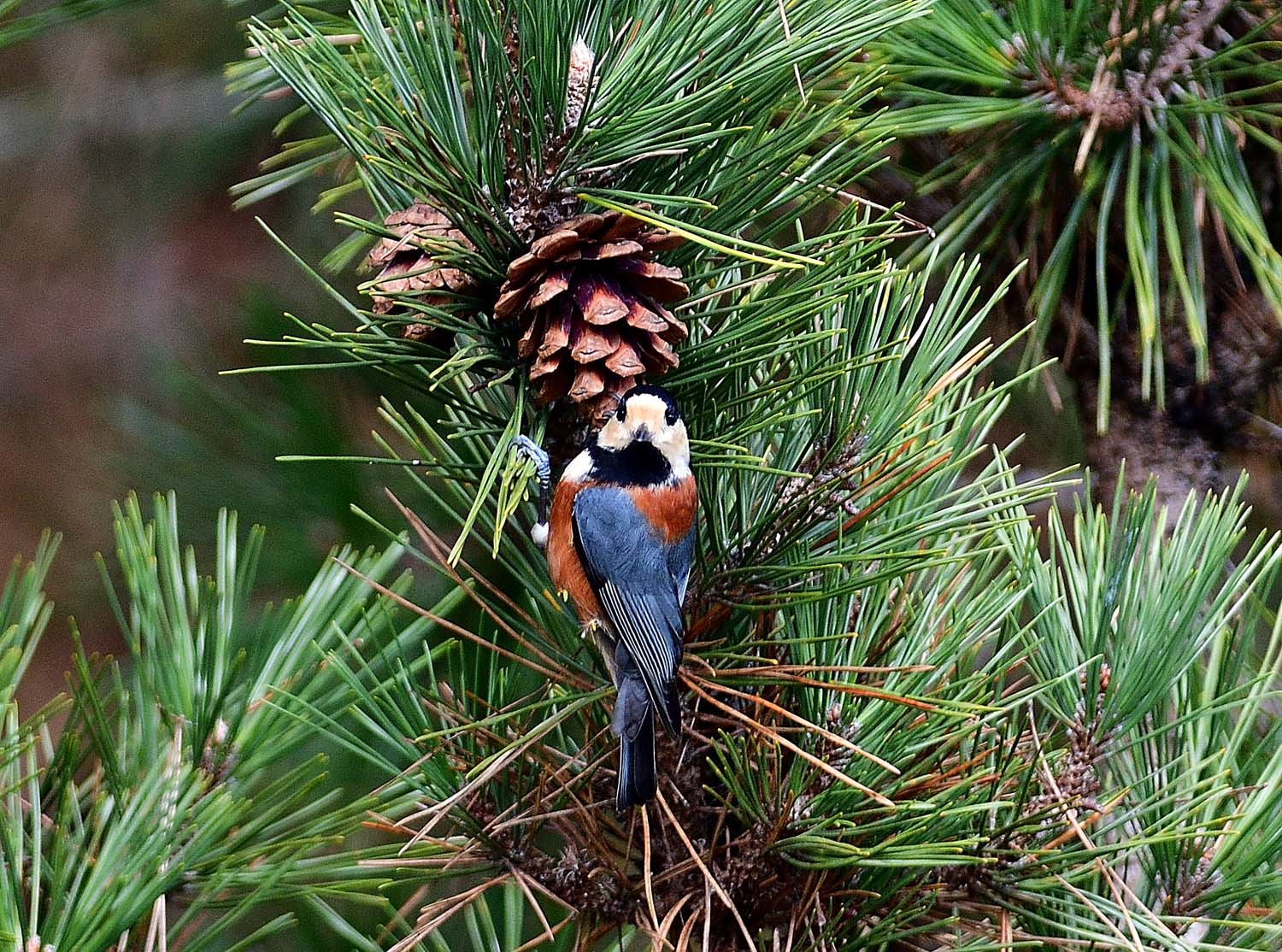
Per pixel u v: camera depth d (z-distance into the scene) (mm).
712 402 4141
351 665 4145
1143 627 4117
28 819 4051
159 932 4020
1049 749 4129
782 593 4109
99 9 4246
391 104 4074
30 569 4047
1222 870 4109
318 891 4047
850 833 4078
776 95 4105
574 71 4102
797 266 4035
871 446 4125
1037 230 4266
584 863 4125
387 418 4109
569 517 4148
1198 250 4223
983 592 4137
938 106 4223
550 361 4094
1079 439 4461
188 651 4066
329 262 4285
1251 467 4391
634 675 4133
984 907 4109
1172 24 4219
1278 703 4180
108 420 4391
